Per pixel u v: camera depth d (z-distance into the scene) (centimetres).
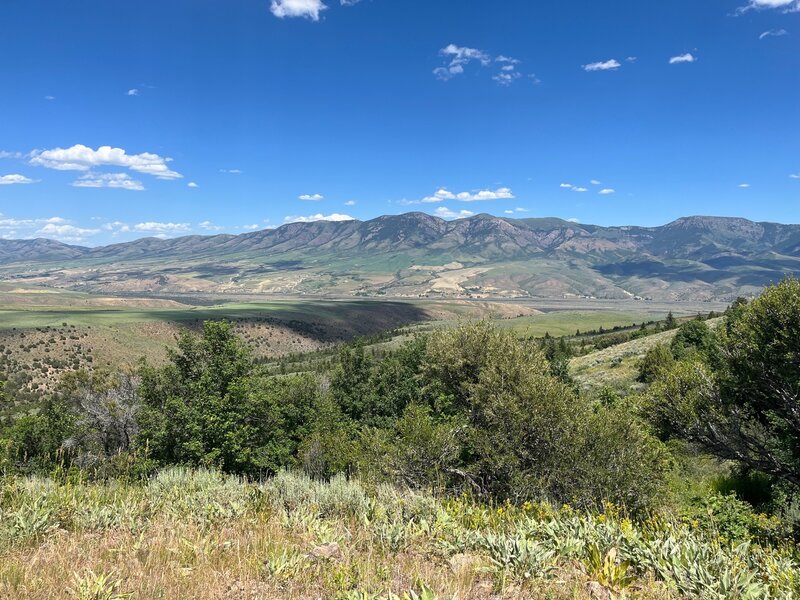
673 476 1573
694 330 3919
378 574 480
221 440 2292
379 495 838
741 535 838
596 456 1209
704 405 1469
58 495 694
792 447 1341
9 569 450
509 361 1639
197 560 505
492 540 573
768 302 1337
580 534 617
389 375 3684
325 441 2617
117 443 2859
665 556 544
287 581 463
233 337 2608
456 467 1338
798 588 494
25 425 2741
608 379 4138
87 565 477
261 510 731
